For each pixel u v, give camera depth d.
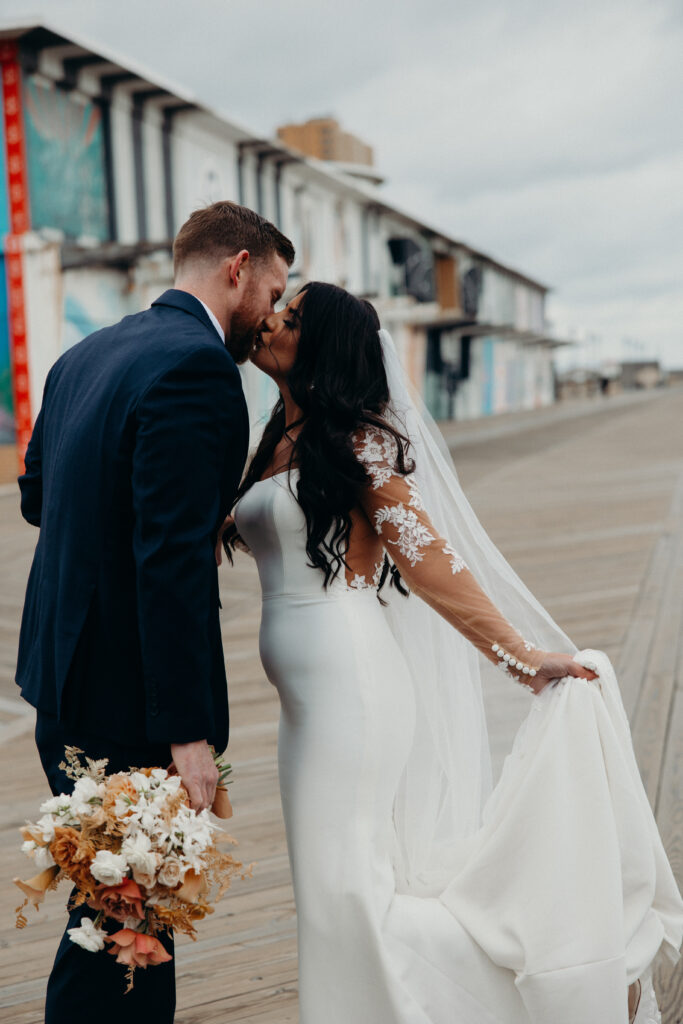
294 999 2.03
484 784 1.86
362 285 22.56
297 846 1.64
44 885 1.37
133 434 1.46
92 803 1.37
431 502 1.80
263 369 1.75
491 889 1.64
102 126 12.98
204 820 1.37
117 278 13.45
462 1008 1.60
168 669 1.40
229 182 16.14
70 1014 1.51
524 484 11.98
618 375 70.56
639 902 1.64
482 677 1.94
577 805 1.62
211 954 2.21
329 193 20.36
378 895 1.61
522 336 39.19
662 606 5.50
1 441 12.23
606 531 8.25
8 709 4.08
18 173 11.72
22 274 11.86
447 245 28.97
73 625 1.51
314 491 1.61
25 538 8.35
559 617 5.29
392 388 1.74
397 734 1.66
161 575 1.39
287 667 1.67
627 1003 1.58
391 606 1.82
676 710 3.69
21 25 11.07
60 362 1.73
